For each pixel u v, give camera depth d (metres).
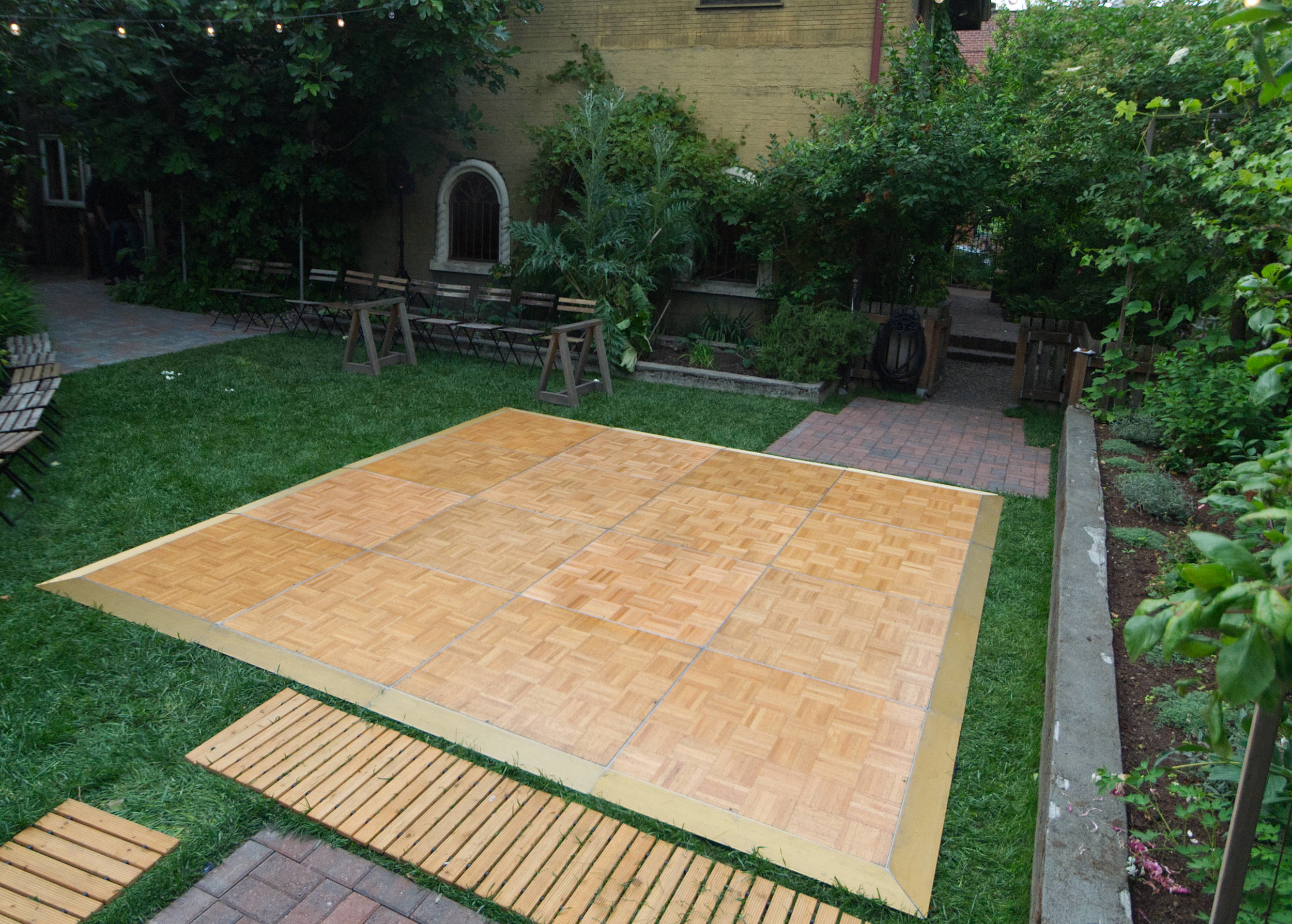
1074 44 12.55
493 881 2.96
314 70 10.94
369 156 12.92
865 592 5.11
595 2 11.66
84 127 11.36
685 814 3.29
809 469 7.32
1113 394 7.82
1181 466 6.24
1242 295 6.03
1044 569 5.49
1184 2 7.87
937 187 9.10
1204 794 2.80
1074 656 3.68
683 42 11.33
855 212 9.38
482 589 4.97
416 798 3.32
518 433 7.99
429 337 11.01
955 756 3.67
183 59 11.46
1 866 2.93
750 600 4.96
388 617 4.62
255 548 5.37
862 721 3.88
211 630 4.41
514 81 12.38
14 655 4.07
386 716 3.80
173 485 6.23
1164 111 7.29
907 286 11.05
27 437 5.50
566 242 11.38
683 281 11.72
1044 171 8.81
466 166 12.91
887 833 3.22
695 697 4.02
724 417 8.83
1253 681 1.23
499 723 3.78
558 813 3.27
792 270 10.97
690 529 5.94
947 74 10.98
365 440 7.52
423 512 6.06
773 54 10.92
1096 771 2.93
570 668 4.21
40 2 9.03
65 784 3.29
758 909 2.86
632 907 2.86
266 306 12.64
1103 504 5.45
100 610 4.52
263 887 2.93
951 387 10.99
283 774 3.42
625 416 8.67
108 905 2.81
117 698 3.82
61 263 16.23
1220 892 1.77
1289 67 1.50
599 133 10.59
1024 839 3.20
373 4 10.45
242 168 12.60
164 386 8.60
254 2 10.37
